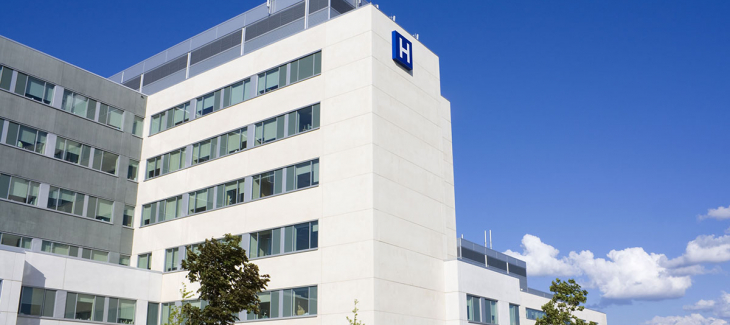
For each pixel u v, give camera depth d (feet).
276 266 131.34
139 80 183.32
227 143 150.20
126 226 161.79
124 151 165.58
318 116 134.82
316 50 139.85
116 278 140.56
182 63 172.14
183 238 150.92
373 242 118.83
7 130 139.23
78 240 148.87
